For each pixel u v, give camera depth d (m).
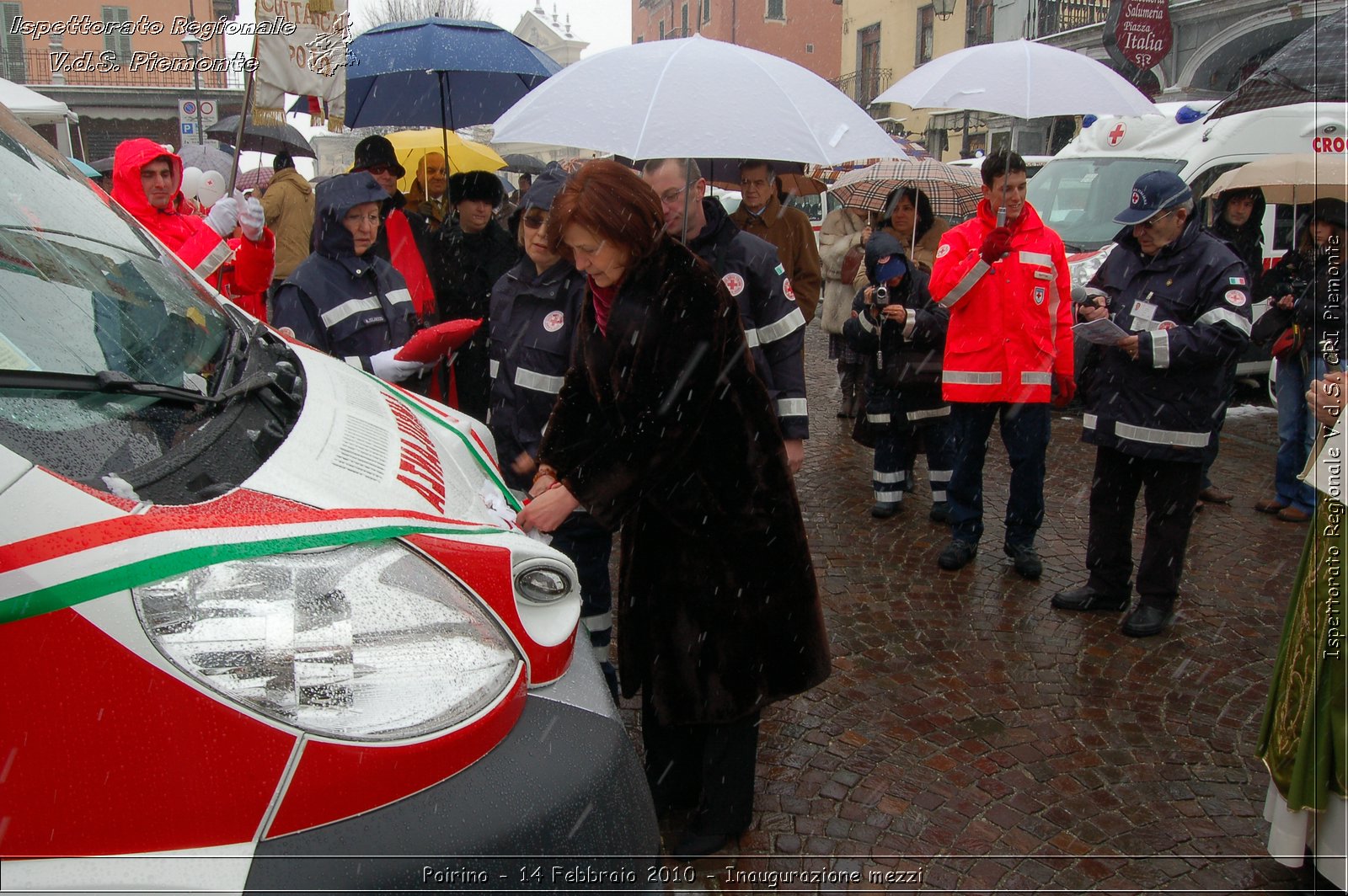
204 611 1.39
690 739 2.91
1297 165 5.39
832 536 5.28
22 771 1.27
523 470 3.32
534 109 3.31
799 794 3.01
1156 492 4.02
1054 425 7.65
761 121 3.02
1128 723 3.42
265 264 3.85
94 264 1.99
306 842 1.38
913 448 5.80
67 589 1.29
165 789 1.32
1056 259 4.52
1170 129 8.39
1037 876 2.66
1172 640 4.03
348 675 1.47
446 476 2.06
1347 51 5.36
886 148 3.27
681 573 2.55
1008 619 4.24
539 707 1.72
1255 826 2.87
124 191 4.37
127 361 1.77
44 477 1.37
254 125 3.57
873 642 4.03
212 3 18.05
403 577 1.60
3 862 1.27
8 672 1.27
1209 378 3.82
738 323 2.42
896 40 26.20
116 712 1.30
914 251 5.89
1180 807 2.96
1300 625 2.52
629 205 2.24
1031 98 4.36
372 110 6.45
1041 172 9.35
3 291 1.70
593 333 2.52
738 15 35.59
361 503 1.65
